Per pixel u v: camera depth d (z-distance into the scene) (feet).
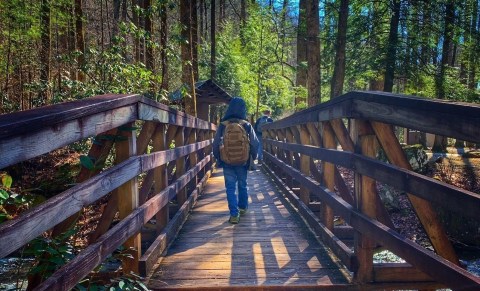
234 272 10.31
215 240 13.55
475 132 5.09
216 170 38.45
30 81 43.50
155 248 10.87
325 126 13.05
